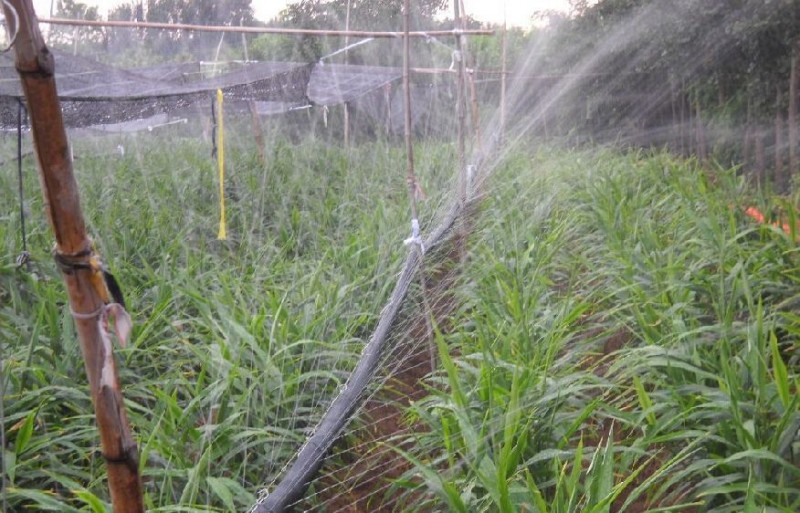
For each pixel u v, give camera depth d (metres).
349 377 3.55
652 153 12.18
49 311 3.71
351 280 4.91
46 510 2.96
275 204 7.39
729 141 10.22
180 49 11.01
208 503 2.80
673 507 2.58
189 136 13.00
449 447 2.77
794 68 7.95
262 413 3.25
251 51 10.93
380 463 3.44
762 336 3.24
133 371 3.76
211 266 5.57
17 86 5.71
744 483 2.66
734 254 4.67
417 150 10.79
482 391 3.05
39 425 3.21
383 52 12.64
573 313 3.69
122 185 7.37
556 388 3.11
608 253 5.19
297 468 2.90
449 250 5.49
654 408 2.89
